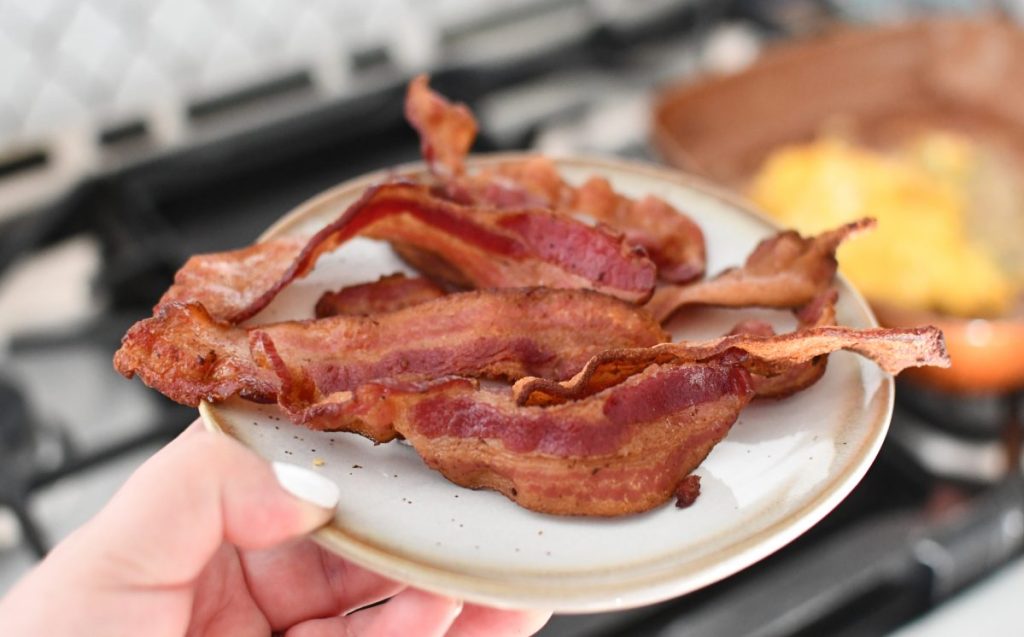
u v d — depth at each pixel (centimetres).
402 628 39
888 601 55
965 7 99
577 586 33
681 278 42
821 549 56
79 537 35
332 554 41
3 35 76
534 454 35
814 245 41
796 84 83
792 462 36
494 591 32
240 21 85
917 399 62
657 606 54
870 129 83
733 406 36
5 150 77
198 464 34
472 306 38
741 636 53
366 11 90
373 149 84
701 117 81
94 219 76
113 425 64
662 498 35
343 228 39
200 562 35
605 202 44
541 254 41
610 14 97
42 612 34
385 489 35
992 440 60
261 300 39
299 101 85
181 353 36
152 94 84
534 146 87
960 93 85
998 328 55
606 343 38
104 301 72
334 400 35
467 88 89
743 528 34
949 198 72
